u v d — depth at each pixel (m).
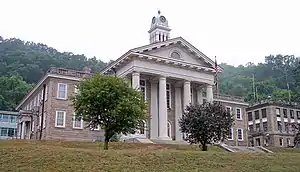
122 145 31.73
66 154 20.98
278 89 121.75
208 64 49.03
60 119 45.56
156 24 54.12
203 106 30.45
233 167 20.69
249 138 82.31
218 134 29.25
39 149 22.25
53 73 46.50
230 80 142.75
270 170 20.59
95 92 27.56
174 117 48.03
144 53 44.47
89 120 28.03
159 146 32.75
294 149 40.50
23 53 125.69
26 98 60.44
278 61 148.00
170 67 46.09
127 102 27.56
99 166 19.11
